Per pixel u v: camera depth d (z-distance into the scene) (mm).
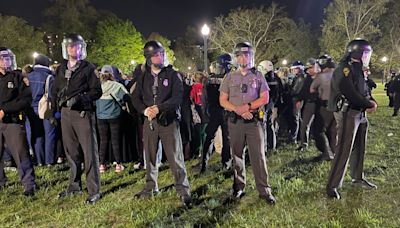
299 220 3922
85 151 4598
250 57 4285
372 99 4516
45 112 5445
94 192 4676
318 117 6113
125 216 4207
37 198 4867
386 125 9938
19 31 38969
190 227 3834
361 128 4656
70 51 4422
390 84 14492
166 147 4496
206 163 5824
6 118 4773
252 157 4402
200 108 6352
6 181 5469
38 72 6203
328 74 5969
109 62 46531
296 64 7391
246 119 4312
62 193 4855
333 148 6109
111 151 6547
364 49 4242
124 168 6250
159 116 4375
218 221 3982
